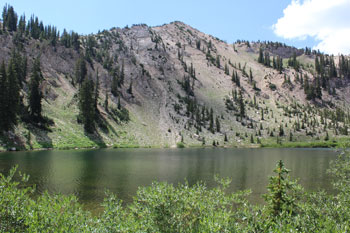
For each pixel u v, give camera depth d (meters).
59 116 112.81
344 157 18.70
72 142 98.25
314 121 198.00
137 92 199.38
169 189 10.98
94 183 37.50
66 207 11.90
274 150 122.62
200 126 172.25
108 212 12.02
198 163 66.50
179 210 10.52
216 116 199.88
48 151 80.25
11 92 83.38
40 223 9.95
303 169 57.06
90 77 177.38
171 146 134.75
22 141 81.56
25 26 198.38
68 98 133.12
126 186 36.12
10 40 163.50
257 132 180.00
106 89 177.50
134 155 82.56
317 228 10.12
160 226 10.05
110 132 125.62
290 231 8.98
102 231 10.57
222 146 146.62
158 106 192.88
